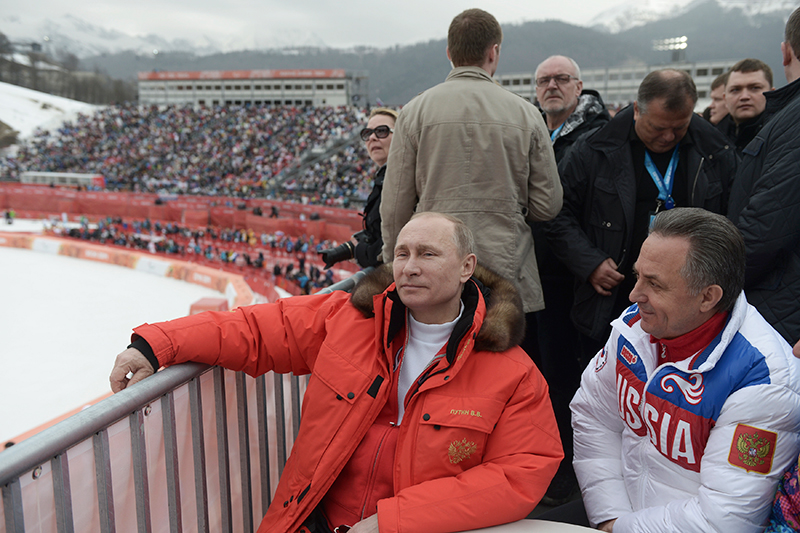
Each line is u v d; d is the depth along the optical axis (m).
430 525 1.38
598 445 1.76
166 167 52.31
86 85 148.12
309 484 1.61
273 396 2.17
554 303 3.06
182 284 24.78
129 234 32.97
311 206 31.66
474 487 1.42
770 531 1.37
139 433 1.44
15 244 32.81
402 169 2.39
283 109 60.91
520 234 2.34
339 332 1.70
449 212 2.29
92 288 24.00
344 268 22.91
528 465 1.48
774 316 2.06
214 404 1.75
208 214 35.28
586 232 2.72
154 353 1.52
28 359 15.52
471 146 2.25
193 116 62.44
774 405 1.33
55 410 12.21
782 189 2.00
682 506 1.43
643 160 2.60
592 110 3.41
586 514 1.82
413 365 1.66
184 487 1.64
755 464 1.34
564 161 2.82
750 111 3.44
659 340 1.53
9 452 1.09
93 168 54.03
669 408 1.47
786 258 2.04
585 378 1.82
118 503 1.41
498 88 2.33
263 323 1.77
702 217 1.38
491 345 1.56
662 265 1.38
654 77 2.35
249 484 1.93
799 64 2.21
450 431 1.50
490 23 2.32
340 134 51.91
